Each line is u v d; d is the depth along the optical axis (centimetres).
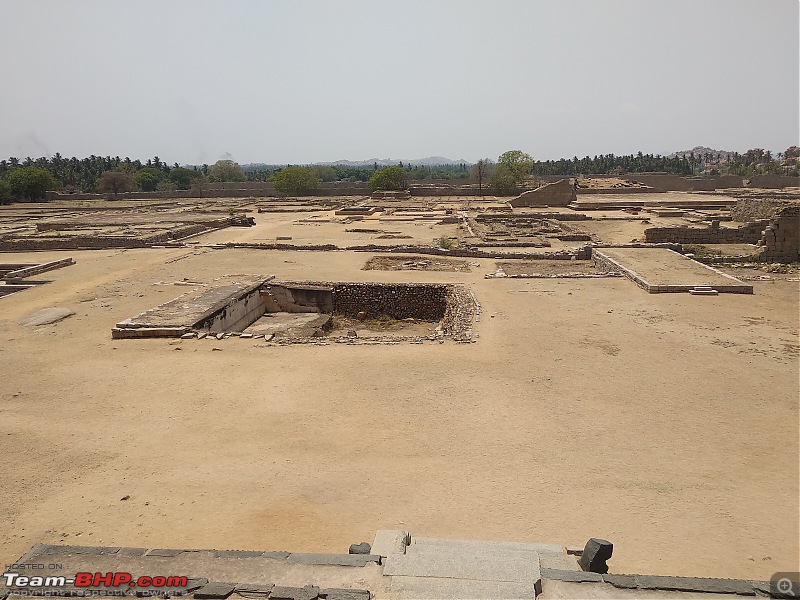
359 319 2052
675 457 865
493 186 7306
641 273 2128
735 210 3759
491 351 1362
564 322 1600
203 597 505
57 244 3173
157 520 714
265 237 3584
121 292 2023
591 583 515
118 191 8869
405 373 1220
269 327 1883
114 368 1259
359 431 957
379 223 4319
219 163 11575
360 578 533
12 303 1889
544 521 710
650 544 664
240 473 827
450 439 927
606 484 794
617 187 7144
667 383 1151
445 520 713
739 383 1145
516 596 492
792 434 933
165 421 998
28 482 805
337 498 764
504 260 2673
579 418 998
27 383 1173
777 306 1719
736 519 713
